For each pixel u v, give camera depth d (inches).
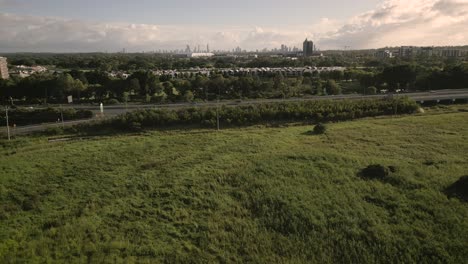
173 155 1616.6
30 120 2475.4
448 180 1186.6
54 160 1553.9
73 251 830.5
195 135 2026.3
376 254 809.5
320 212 994.1
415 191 1111.0
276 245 853.8
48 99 3368.6
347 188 1158.3
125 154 1647.4
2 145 1856.5
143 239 887.7
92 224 967.0
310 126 2263.8
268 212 1015.0
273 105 2559.1
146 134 2108.8
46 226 975.6
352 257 802.2
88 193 1205.1
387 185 1171.3
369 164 1384.1
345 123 2325.3
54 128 2137.1
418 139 1808.6
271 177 1272.1
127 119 2233.0
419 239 852.0
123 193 1190.9
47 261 786.2
